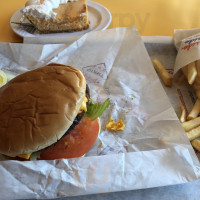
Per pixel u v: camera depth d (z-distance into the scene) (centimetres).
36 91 20
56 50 31
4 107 20
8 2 41
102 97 27
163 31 35
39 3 35
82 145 22
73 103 19
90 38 31
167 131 23
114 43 31
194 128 24
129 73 29
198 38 28
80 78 21
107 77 29
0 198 18
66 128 19
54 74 21
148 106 26
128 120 25
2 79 27
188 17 37
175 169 19
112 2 41
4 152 19
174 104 27
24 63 30
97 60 30
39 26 35
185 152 20
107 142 24
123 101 27
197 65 26
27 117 19
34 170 19
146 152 20
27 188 18
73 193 18
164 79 29
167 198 19
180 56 28
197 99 26
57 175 19
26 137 18
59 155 21
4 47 31
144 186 18
